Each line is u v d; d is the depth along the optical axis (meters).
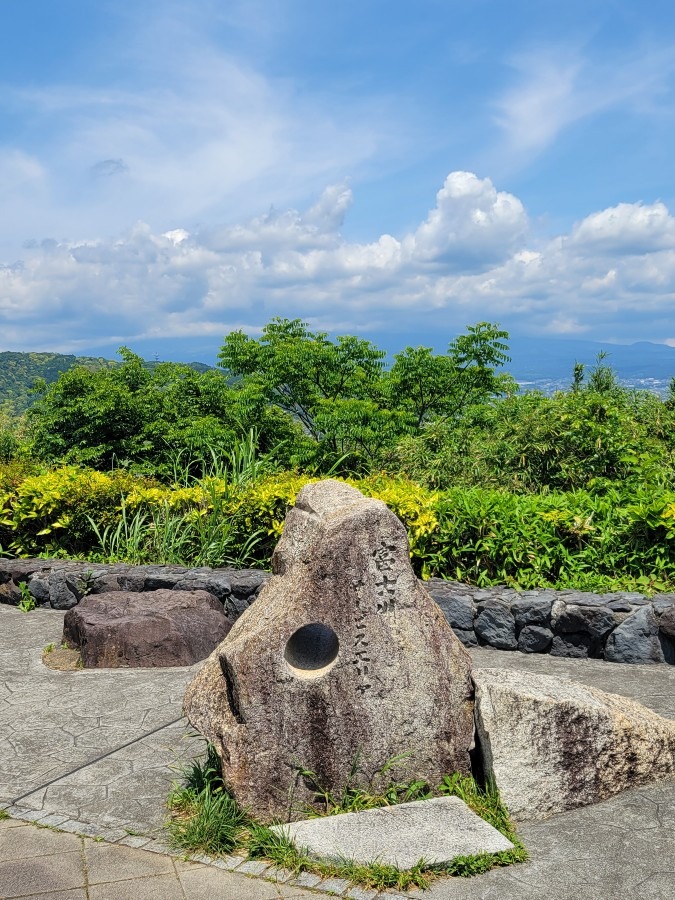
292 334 14.02
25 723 5.21
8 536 9.48
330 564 3.84
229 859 3.53
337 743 3.86
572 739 3.96
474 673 4.30
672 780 4.20
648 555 6.86
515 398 10.99
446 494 7.81
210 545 8.33
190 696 3.93
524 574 7.09
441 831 3.61
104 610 6.75
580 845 3.61
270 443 13.17
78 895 3.28
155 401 13.47
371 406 12.00
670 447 9.38
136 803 4.07
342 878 3.35
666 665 6.08
